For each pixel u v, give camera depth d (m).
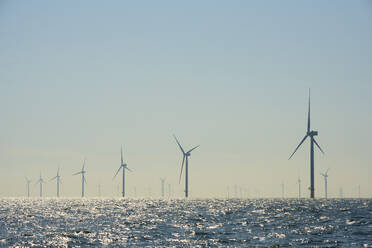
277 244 90.00
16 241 95.38
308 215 161.62
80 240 97.00
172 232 110.62
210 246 88.44
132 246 89.00
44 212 190.50
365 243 90.00
